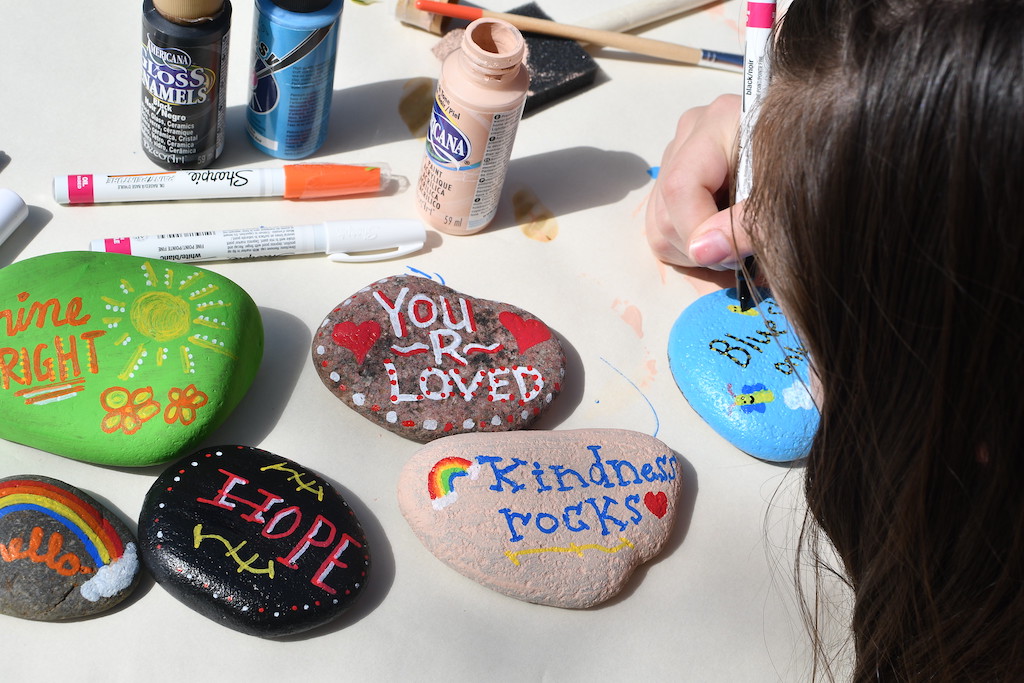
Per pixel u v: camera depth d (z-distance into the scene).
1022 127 0.38
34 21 0.64
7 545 0.50
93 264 0.54
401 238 0.60
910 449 0.44
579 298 0.61
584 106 0.67
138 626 0.51
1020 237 0.40
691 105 0.68
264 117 0.61
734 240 0.49
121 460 0.53
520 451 0.54
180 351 0.53
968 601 0.46
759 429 0.57
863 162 0.40
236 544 0.51
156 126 0.59
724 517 0.56
